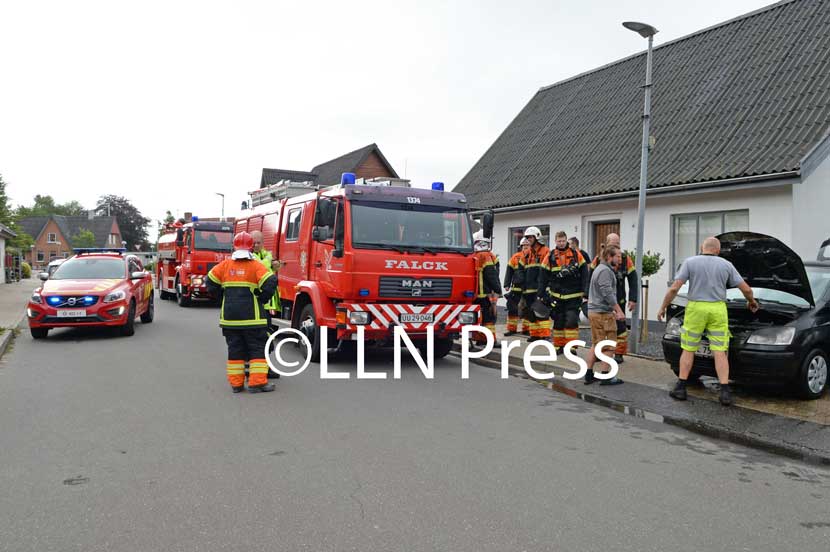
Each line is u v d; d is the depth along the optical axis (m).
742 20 16.73
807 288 7.52
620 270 9.85
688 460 5.45
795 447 5.70
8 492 4.50
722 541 3.85
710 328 7.21
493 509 4.26
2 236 40.09
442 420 6.60
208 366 9.66
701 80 15.97
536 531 3.92
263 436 5.91
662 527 4.03
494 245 19.20
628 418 6.83
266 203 13.60
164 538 3.78
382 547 3.67
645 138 10.02
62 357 10.52
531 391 8.13
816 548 3.78
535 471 5.05
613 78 19.62
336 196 9.59
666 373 8.86
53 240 90.56
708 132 14.09
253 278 7.82
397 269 9.34
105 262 14.18
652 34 9.73
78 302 12.48
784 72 13.95
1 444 5.63
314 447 5.59
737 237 7.64
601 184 15.22
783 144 12.08
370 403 7.34
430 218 9.78
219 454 5.37
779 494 4.68
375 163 41.66
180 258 22.45
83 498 4.39
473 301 10.02
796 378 7.22
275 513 4.15
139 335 13.55
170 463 5.14
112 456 5.30
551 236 17.12
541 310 10.47
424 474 4.93
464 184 20.83
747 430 6.20
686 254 13.79
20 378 8.68
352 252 9.10
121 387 8.10
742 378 7.36
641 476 5.00
